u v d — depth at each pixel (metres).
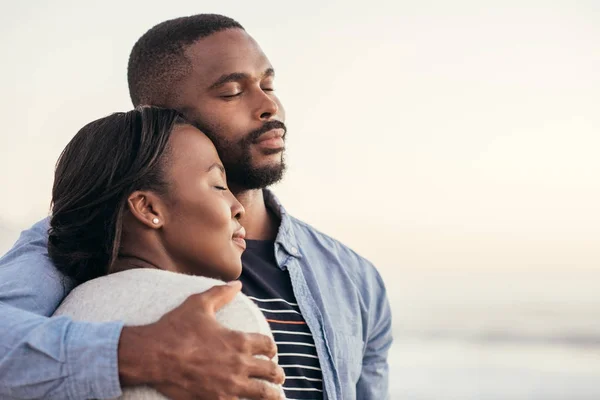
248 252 2.30
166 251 1.63
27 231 1.95
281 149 2.24
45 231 1.92
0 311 1.49
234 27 2.31
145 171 1.59
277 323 2.18
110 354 1.35
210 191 1.63
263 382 1.37
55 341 1.38
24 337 1.40
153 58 2.32
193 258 1.63
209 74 2.21
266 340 1.39
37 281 1.67
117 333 1.37
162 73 2.28
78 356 1.36
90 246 1.65
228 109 2.20
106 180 1.61
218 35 2.26
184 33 2.28
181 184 1.61
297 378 2.14
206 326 1.36
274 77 2.33
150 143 1.62
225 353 1.35
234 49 2.23
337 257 2.51
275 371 1.39
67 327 1.40
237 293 1.45
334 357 2.27
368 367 2.52
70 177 1.65
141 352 1.35
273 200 2.44
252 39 2.32
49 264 1.71
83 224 1.63
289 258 2.32
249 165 2.20
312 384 2.16
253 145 2.20
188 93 2.23
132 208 1.59
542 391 10.99
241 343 1.36
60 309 1.55
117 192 1.60
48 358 1.37
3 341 1.41
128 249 1.62
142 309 1.44
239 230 1.71
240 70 2.21
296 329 2.20
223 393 1.33
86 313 1.47
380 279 2.62
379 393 2.53
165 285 1.47
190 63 2.24
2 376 1.39
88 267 1.67
